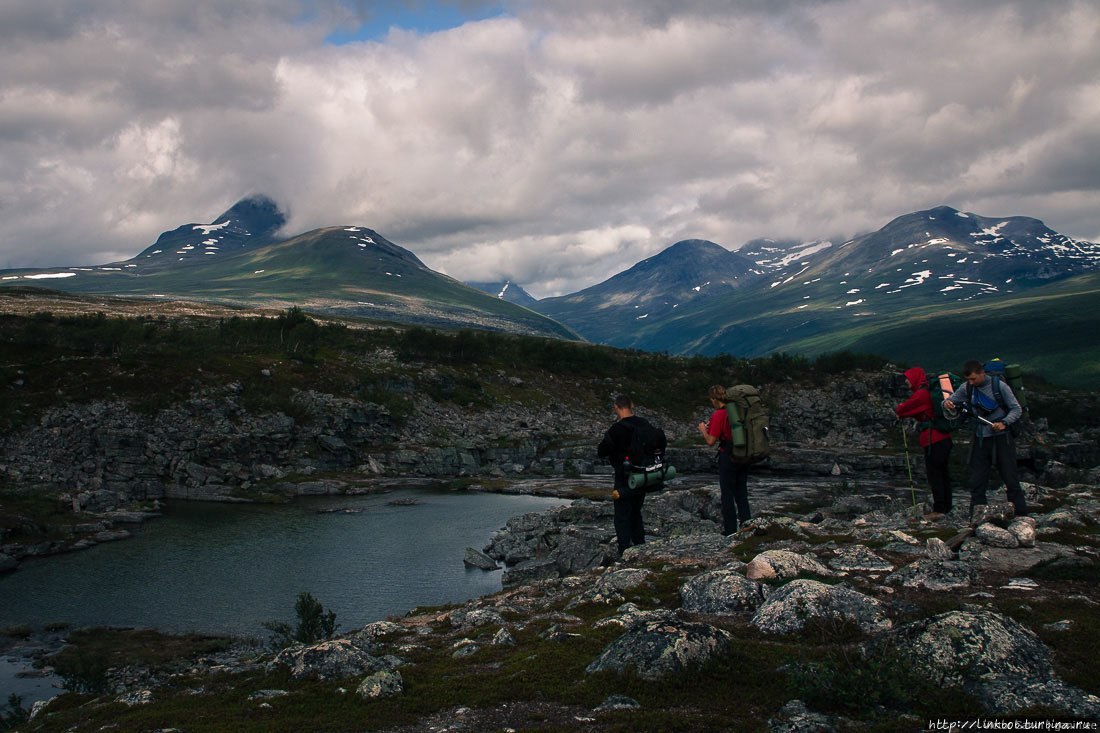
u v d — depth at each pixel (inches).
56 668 1211.2
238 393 4104.3
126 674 1149.7
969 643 290.8
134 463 3334.2
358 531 2476.6
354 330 6141.7
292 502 3129.9
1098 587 417.7
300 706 341.4
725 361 6422.2
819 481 3752.5
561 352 6269.7
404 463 4035.4
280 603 1631.4
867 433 5187.0
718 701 293.1
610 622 430.6
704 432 668.1
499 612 547.5
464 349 5895.7
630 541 656.4
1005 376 591.2
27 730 388.8
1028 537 495.8
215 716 335.6
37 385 3612.2
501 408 5128.0
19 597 1706.4
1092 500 689.0
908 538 565.0
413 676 378.3
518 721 294.2
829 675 285.6
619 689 315.3
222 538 2364.7
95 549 2209.6
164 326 5836.6
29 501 2699.3
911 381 683.4
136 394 3754.9
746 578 461.7
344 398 4468.5
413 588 1723.7
